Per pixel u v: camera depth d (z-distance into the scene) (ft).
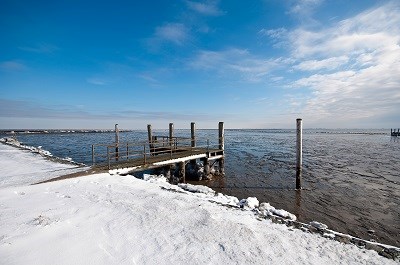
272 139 227.61
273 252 16.53
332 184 52.85
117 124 83.20
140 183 33.06
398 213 36.19
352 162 82.17
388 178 58.34
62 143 161.89
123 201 24.70
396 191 47.42
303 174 62.85
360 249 17.93
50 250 15.24
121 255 15.35
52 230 17.71
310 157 94.32
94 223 19.42
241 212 23.65
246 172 65.46
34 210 21.35
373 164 77.77
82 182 31.91
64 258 14.55
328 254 16.88
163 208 22.88
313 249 17.42
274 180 56.59
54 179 31.91
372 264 15.94
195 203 24.84
